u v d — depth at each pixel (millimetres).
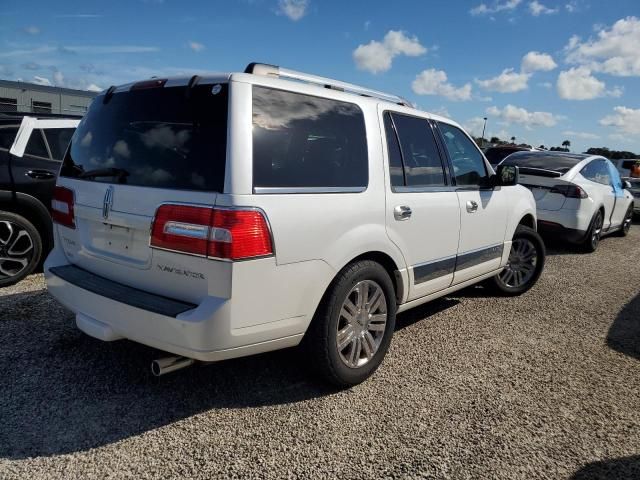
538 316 4930
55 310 4344
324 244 2898
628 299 5691
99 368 3379
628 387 3514
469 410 3102
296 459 2553
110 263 2996
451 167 4164
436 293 4125
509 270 5465
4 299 4559
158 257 2686
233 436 2715
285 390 3221
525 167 8445
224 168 2514
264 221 2578
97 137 3170
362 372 3293
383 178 3359
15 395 3000
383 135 3447
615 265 7543
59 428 2705
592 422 3041
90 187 3082
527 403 3227
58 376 3252
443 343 4141
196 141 2639
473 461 2613
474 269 4543
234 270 2482
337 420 2916
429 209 3754
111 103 3180
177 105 2775
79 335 3865
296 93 2930
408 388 3340
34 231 5020
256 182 2582
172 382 3246
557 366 3805
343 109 3207
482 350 4031
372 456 2605
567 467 2609
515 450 2725
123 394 3076
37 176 5066
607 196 8672
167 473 2404
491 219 4648
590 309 5246
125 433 2695
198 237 2502
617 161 20219
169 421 2824
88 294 2904
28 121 5062
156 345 2652
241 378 3346
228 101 2602
